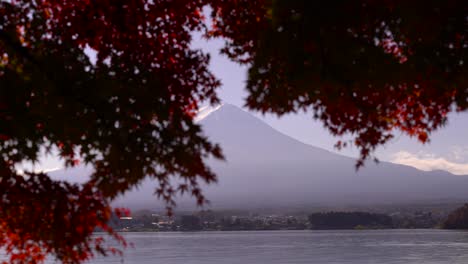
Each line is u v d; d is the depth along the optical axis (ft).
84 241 28.07
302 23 21.85
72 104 26.71
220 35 31.27
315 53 22.35
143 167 27.20
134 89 26.99
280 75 24.80
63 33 29.01
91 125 26.91
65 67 26.81
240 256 405.39
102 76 27.02
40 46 27.73
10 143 26.99
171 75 30.19
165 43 31.01
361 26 22.62
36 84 26.63
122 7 30.17
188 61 30.73
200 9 31.48
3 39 26.71
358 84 22.93
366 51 22.61
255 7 28.94
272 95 25.73
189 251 463.42
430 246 498.69
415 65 23.43
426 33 22.61
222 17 30.19
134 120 26.91
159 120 27.12
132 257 395.75
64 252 28.22
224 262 351.67
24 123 26.71
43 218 27.81
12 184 27.25
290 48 22.39
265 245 554.46
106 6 29.89
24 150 27.20
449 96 27.40
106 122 26.99
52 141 27.50
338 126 29.78
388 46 24.97
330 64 22.44
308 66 22.52
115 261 359.87
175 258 385.09
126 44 30.09
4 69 26.96
